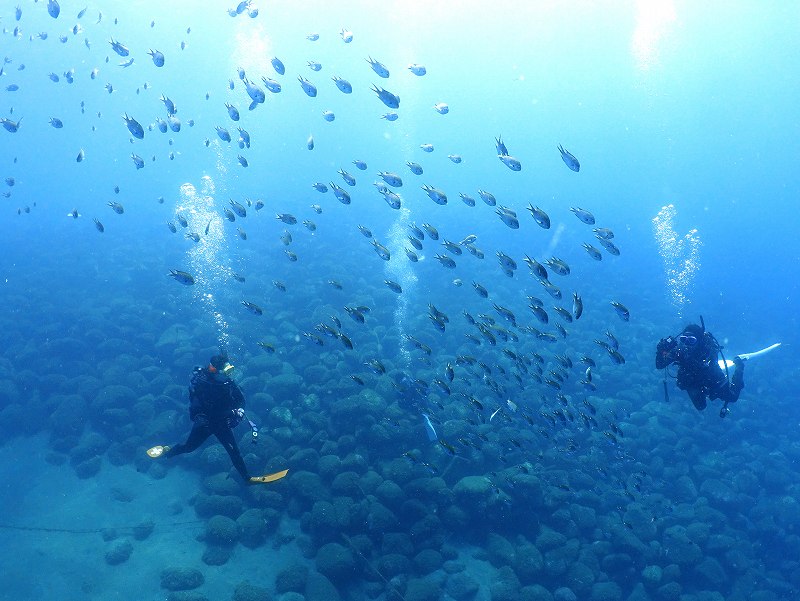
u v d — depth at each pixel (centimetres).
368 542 760
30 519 782
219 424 463
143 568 716
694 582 816
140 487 866
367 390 1008
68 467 898
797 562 869
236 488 847
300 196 3719
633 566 809
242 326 1305
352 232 2653
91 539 757
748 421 1212
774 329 1858
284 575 710
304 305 1525
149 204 3372
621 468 993
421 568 749
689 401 1242
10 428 960
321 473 860
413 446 938
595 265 2500
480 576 766
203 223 2667
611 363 1366
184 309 1448
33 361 1139
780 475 1043
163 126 1108
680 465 1024
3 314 1391
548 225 650
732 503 952
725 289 2322
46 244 2286
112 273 1814
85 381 1059
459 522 817
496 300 1717
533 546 799
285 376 1065
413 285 1845
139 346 1227
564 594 743
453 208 3622
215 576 713
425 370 1163
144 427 973
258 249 2225
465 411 1008
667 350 629
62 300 1509
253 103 942
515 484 859
